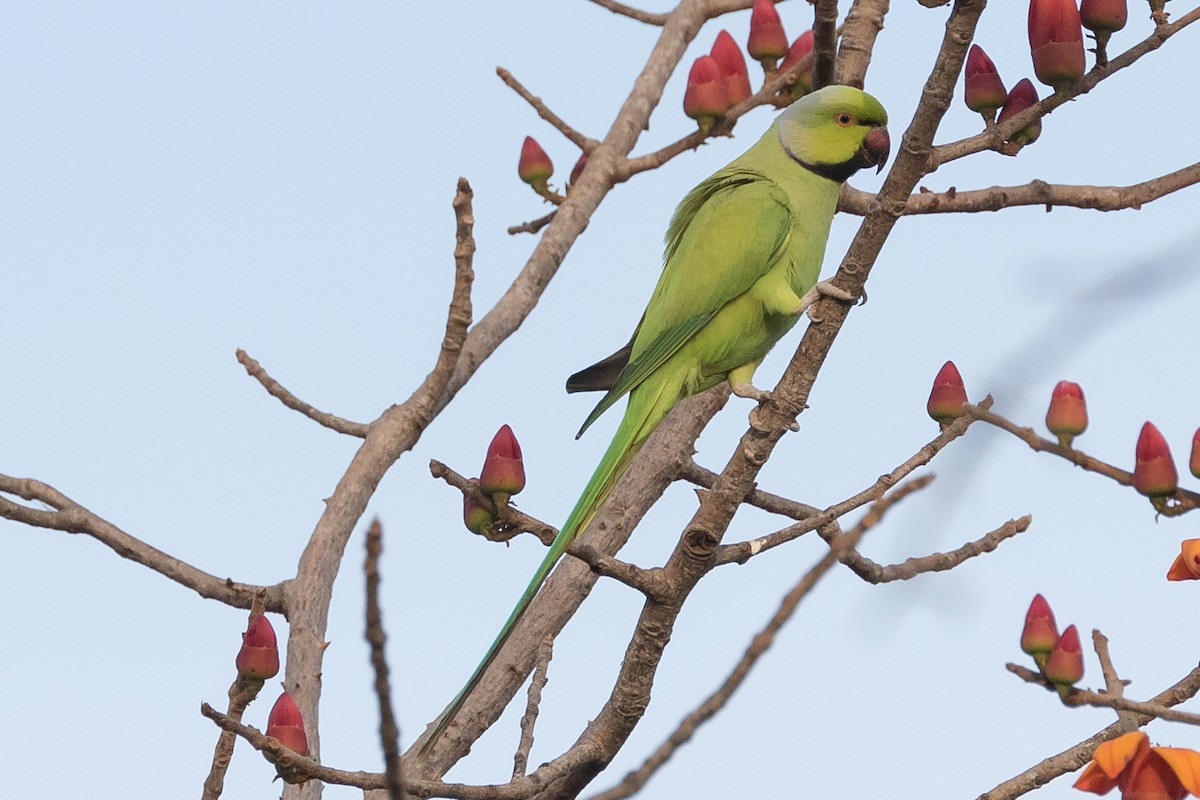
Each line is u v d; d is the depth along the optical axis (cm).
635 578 752
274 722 681
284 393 965
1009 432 697
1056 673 695
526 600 823
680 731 486
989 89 947
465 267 862
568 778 773
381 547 453
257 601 718
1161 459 688
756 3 1160
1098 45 902
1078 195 1003
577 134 1146
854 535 478
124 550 866
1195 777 544
